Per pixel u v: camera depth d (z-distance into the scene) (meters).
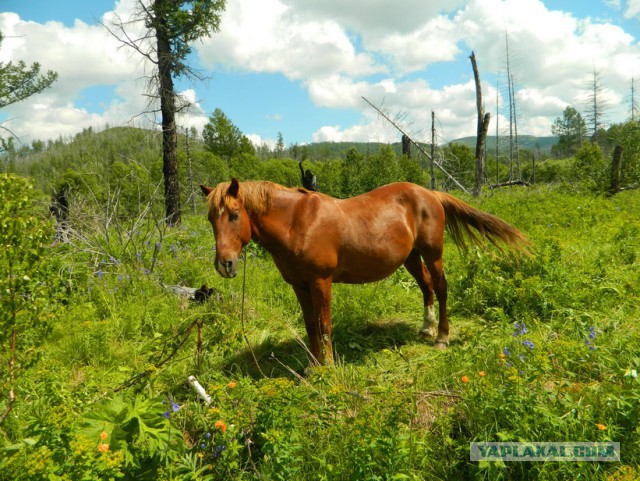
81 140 142.50
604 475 2.35
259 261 7.57
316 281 4.04
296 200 4.00
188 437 3.20
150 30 12.12
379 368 4.16
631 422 2.56
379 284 6.31
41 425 2.27
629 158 16.59
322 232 3.98
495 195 15.66
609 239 7.91
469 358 3.67
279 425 2.58
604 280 5.57
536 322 4.43
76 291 6.30
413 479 2.41
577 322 4.39
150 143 11.85
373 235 4.28
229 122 51.06
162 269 7.03
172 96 12.18
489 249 6.02
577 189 15.78
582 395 2.90
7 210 2.28
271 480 2.43
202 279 6.87
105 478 2.02
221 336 4.24
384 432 2.41
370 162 18.39
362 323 5.32
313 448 2.75
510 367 3.17
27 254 2.40
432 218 4.75
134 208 9.38
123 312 5.53
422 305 5.88
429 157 15.20
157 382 4.03
